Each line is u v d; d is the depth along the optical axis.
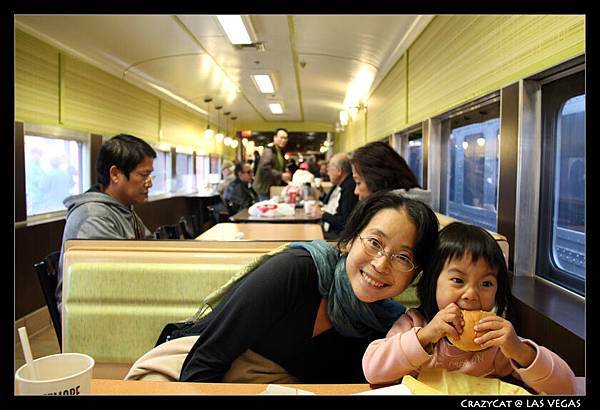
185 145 10.14
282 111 12.35
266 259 1.39
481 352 1.03
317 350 1.26
